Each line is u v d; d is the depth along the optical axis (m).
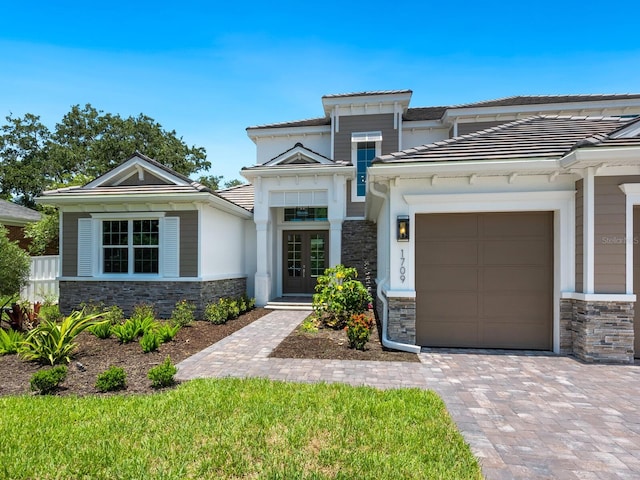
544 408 4.55
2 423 3.98
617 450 3.54
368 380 5.55
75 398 4.73
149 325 8.40
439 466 3.17
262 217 13.75
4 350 6.92
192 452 3.39
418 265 7.80
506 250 7.59
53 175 35.34
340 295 9.28
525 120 8.80
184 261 11.15
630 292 6.58
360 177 15.22
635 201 6.56
